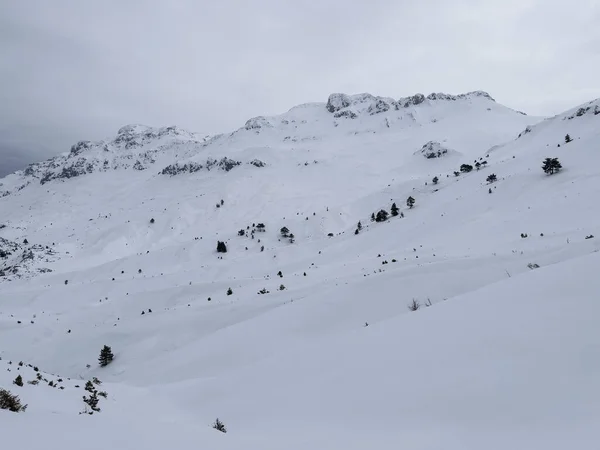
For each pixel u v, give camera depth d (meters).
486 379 6.78
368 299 24.34
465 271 24.67
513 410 5.69
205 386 14.41
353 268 43.69
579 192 49.47
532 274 11.50
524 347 7.28
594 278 8.95
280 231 113.56
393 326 12.09
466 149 190.00
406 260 35.66
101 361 34.25
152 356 32.41
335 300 25.53
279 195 163.75
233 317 34.84
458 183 90.75
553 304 8.53
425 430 5.95
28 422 5.45
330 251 70.88
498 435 5.20
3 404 7.06
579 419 4.91
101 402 12.09
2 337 44.47
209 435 6.45
